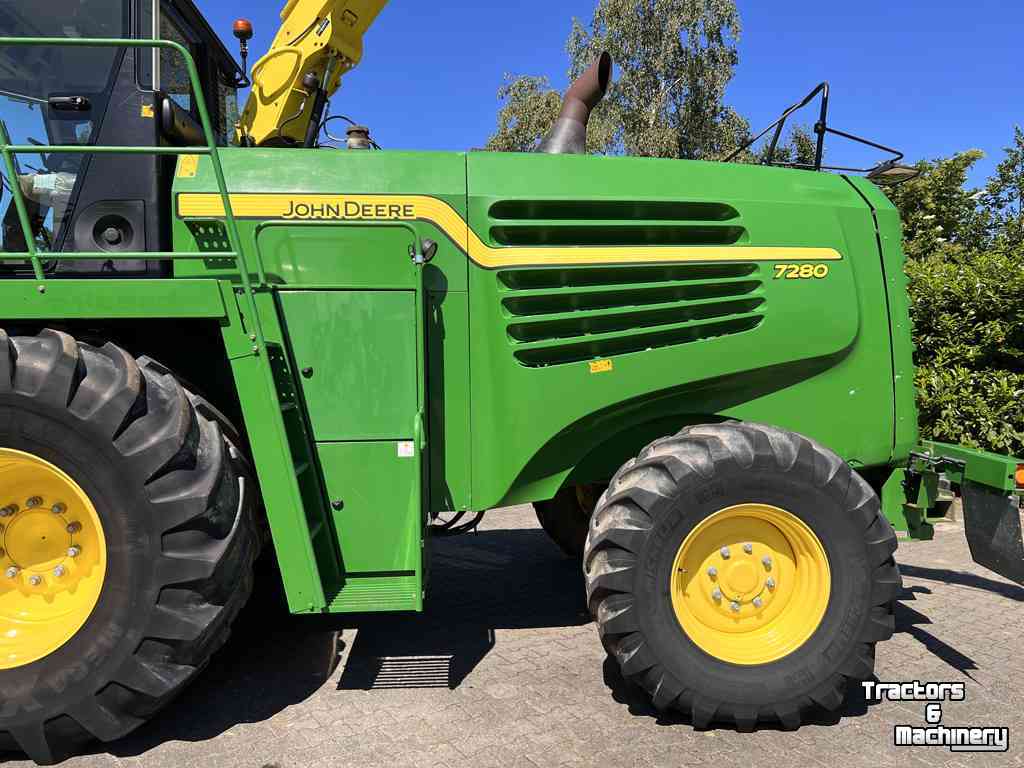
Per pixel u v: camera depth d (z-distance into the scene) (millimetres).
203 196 2668
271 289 2559
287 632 3307
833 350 2969
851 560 2504
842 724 2539
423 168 2783
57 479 2297
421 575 2516
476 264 2748
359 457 2668
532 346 2777
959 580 4074
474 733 2438
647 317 2881
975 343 5941
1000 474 2809
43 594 2377
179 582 2225
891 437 3086
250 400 2375
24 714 2209
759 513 2531
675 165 2996
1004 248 6719
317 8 3555
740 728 2479
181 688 2340
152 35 2752
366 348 2654
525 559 4539
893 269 3090
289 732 2443
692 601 2594
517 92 19250
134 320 2518
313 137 3732
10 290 2270
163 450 2205
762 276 2924
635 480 2529
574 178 2869
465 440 2787
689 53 16500
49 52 2686
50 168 2660
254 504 2631
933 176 10094
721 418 3033
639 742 2400
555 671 2912
